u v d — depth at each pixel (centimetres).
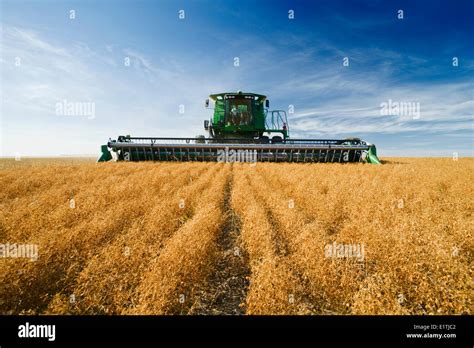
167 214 630
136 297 342
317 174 1262
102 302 341
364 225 531
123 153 1947
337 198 775
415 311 330
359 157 2034
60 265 411
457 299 322
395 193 882
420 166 1667
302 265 421
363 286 355
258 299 322
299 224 566
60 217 596
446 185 1023
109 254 416
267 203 786
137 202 740
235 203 755
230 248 522
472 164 1884
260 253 453
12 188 968
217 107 1912
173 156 1938
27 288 355
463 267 377
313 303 352
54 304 324
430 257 397
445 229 548
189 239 456
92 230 500
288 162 1989
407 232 475
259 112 1931
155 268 370
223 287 397
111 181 1072
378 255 422
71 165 1680
